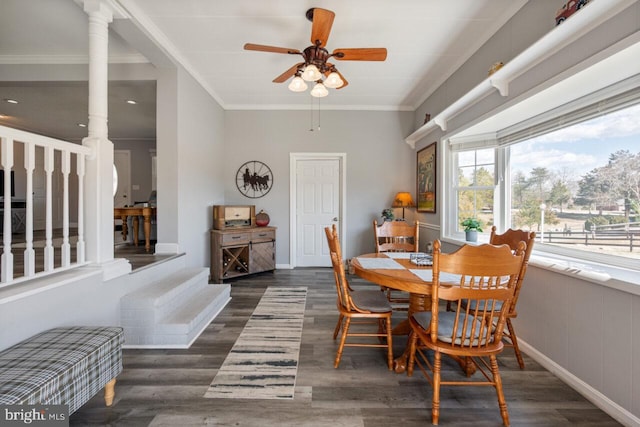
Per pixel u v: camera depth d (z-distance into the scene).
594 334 1.68
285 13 2.52
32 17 2.61
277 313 3.03
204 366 2.04
